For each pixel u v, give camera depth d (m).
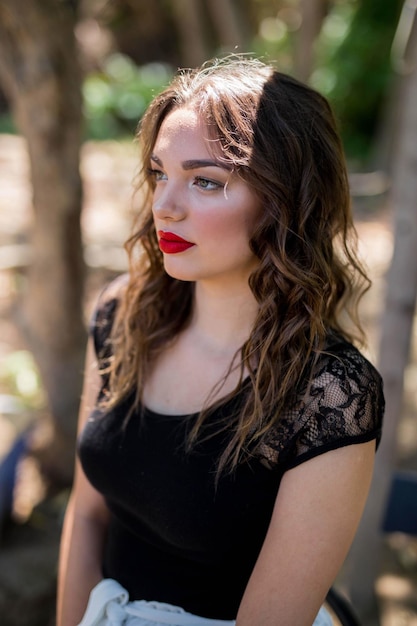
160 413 1.35
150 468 1.31
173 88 1.30
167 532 1.30
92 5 5.07
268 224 1.23
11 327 4.99
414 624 2.50
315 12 5.46
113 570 1.43
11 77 2.91
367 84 10.40
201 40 6.20
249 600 1.24
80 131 3.05
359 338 1.49
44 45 2.82
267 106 1.22
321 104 1.30
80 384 3.42
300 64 5.65
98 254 6.20
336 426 1.20
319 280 1.27
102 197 8.05
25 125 3.00
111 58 12.59
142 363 1.42
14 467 3.18
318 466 1.21
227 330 1.36
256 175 1.20
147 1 12.33
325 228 1.30
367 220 7.27
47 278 3.25
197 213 1.23
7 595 2.81
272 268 1.25
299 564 1.21
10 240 6.31
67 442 3.46
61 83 2.89
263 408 1.24
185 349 1.40
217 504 1.25
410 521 2.14
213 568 1.31
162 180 1.30
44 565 2.97
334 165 1.29
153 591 1.36
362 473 1.22
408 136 2.19
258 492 1.25
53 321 3.30
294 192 1.24
